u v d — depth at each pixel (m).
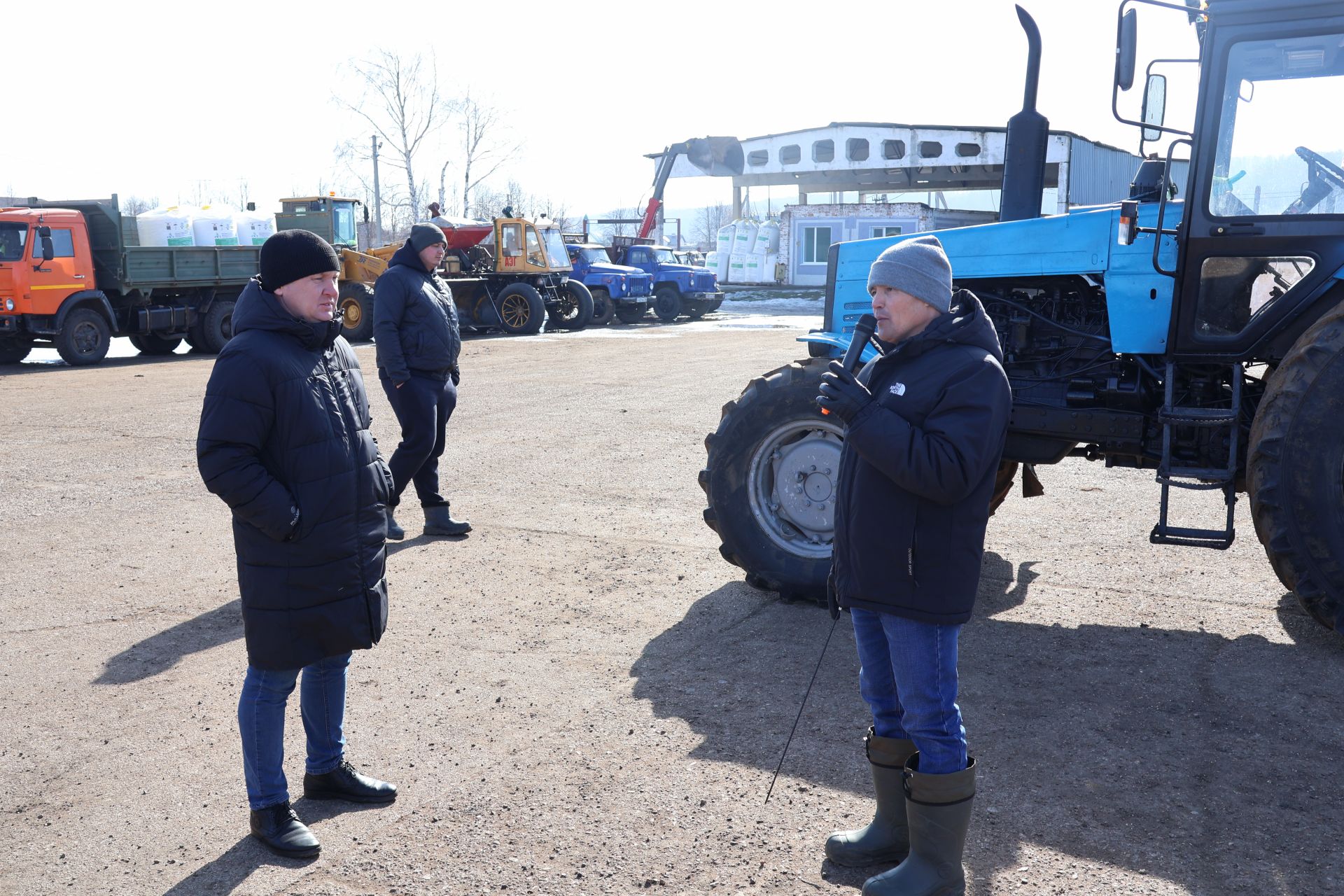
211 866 2.84
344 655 3.12
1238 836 2.87
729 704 3.80
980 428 2.34
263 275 2.82
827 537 4.84
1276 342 4.32
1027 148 5.16
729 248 41.38
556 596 5.07
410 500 7.12
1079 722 3.60
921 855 2.55
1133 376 4.75
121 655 4.39
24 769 3.42
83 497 7.27
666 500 6.97
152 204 60.38
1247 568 5.30
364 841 2.94
